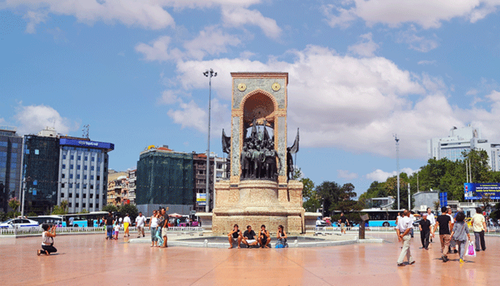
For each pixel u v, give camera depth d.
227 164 40.16
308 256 19.38
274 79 39.31
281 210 32.66
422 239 23.89
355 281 12.54
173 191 133.88
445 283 12.23
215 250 22.53
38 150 135.12
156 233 24.52
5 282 12.62
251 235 24.17
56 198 137.62
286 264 16.44
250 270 14.80
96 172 147.00
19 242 32.19
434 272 14.45
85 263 17.14
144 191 134.50
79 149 144.62
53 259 18.84
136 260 18.05
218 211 34.38
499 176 113.06
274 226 32.41
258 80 39.34
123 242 30.95
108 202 178.75
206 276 13.51
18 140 133.25
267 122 40.97
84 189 143.88
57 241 32.66
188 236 34.50
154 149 136.12
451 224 20.64
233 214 33.25
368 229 53.31
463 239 17.03
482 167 112.75
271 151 35.84
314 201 127.19
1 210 127.06
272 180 35.44
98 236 42.00
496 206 79.56
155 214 25.53
